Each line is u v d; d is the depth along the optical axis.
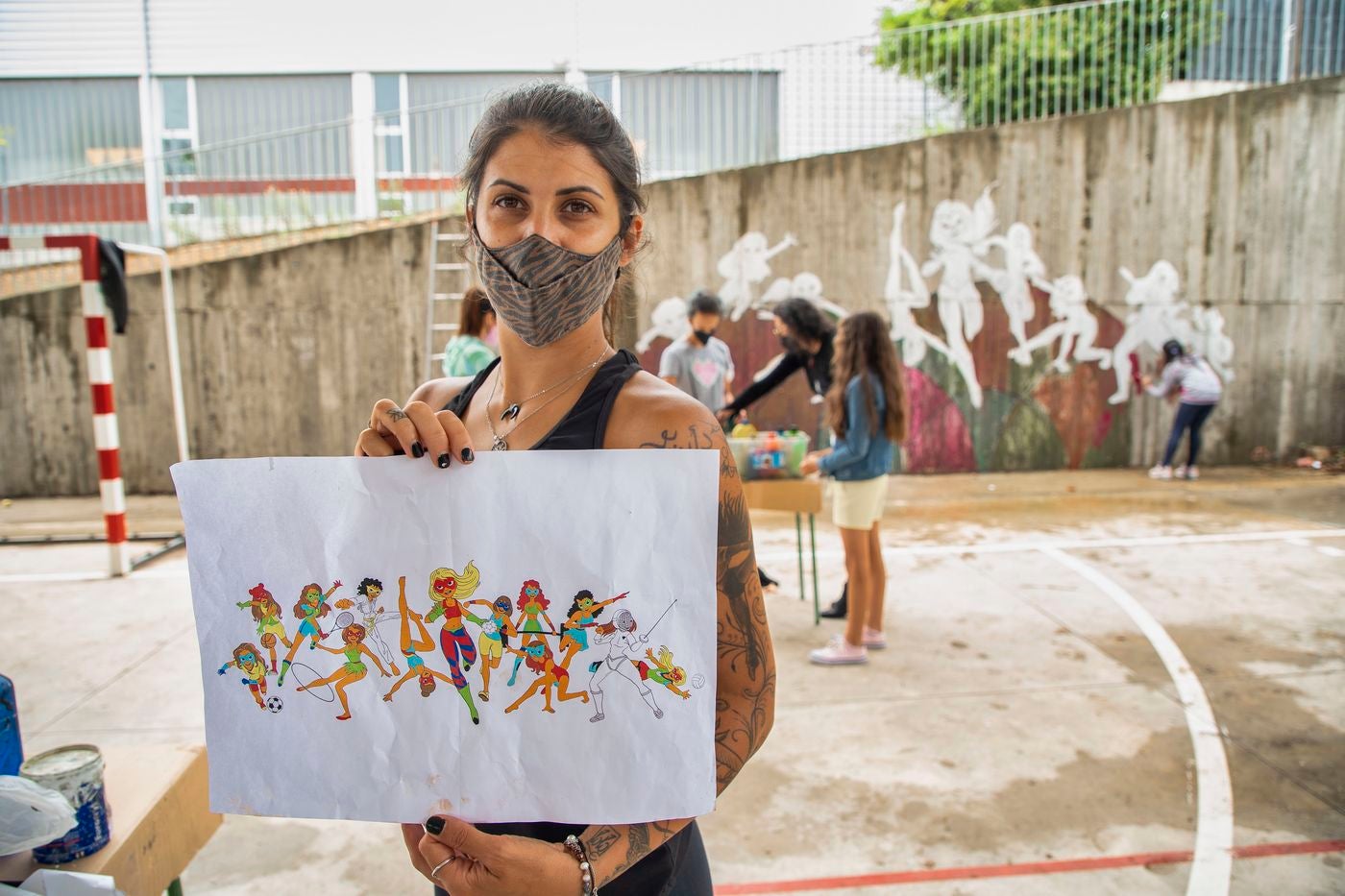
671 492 1.00
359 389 9.13
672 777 1.01
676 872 1.18
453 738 1.04
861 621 4.31
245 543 1.06
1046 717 3.75
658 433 1.08
